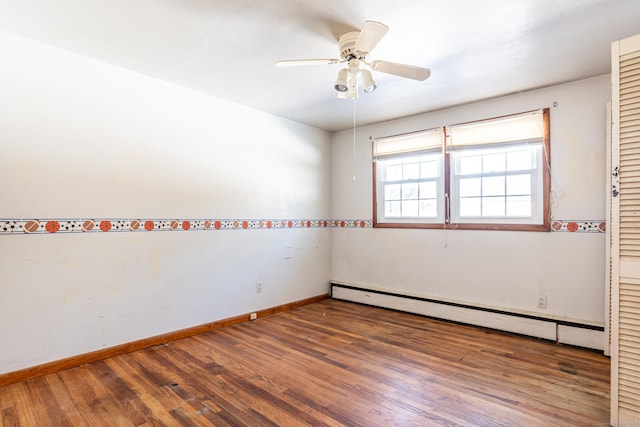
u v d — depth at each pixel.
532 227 3.25
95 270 2.65
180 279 3.16
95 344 2.63
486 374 2.41
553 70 2.81
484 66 2.74
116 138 2.77
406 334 3.25
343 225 4.80
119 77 2.78
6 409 1.96
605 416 1.89
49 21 2.12
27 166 2.34
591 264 2.95
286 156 4.23
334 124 4.50
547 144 3.17
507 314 3.29
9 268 2.26
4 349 2.24
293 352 2.81
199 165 3.32
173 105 3.12
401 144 4.20
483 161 3.59
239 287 3.66
